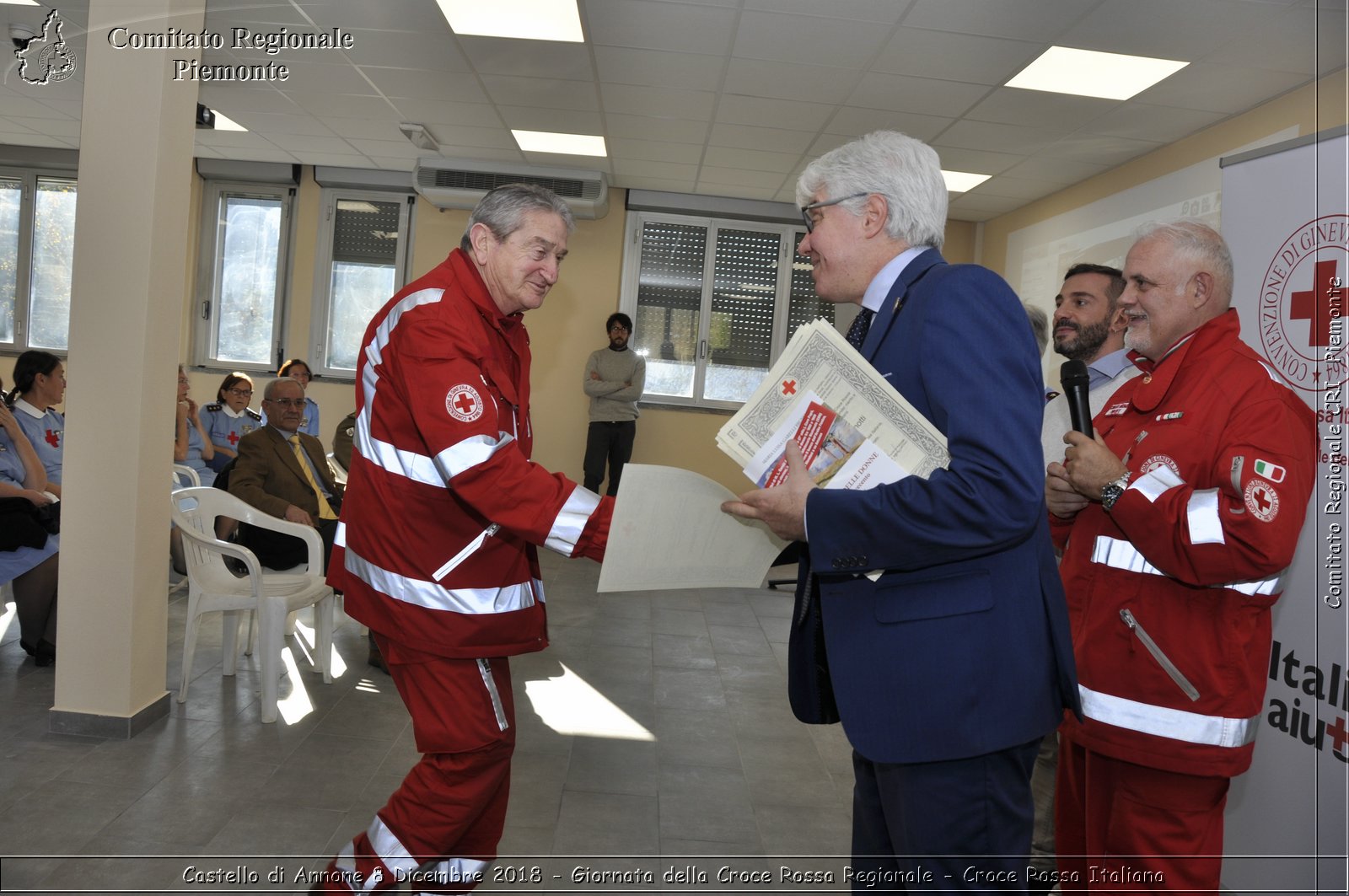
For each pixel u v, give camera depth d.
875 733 1.21
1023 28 4.32
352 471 1.82
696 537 1.40
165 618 3.11
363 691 3.52
